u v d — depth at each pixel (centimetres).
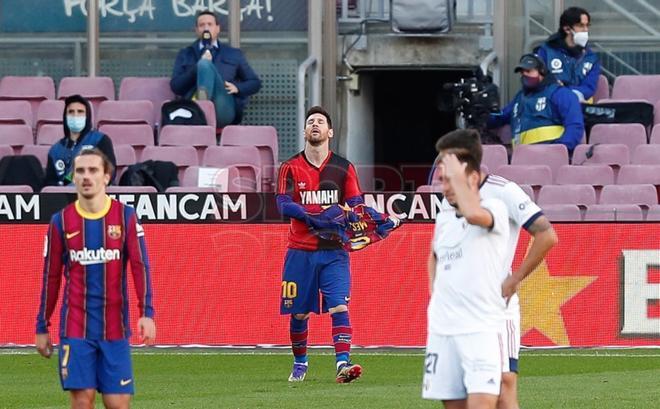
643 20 6103
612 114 5597
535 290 4500
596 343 4491
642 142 5519
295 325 3856
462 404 2283
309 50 6281
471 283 2253
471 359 2239
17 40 6431
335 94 6444
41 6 6412
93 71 6334
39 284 4628
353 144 6569
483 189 2542
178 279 4616
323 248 3775
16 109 5944
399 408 3197
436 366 2275
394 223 3856
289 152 6322
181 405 3284
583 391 3506
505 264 2520
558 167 5359
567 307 4500
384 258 4553
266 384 3759
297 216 3741
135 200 4619
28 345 4634
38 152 5638
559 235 4494
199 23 5984
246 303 4603
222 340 4616
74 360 2631
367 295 4562
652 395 3422
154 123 6000
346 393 3506
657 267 4459
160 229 4622
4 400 3497
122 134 5744
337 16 6531
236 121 5981
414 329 4553
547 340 4506
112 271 2656
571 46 5734
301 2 6319
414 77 6969
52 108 5919
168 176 5225
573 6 6119
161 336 4622
